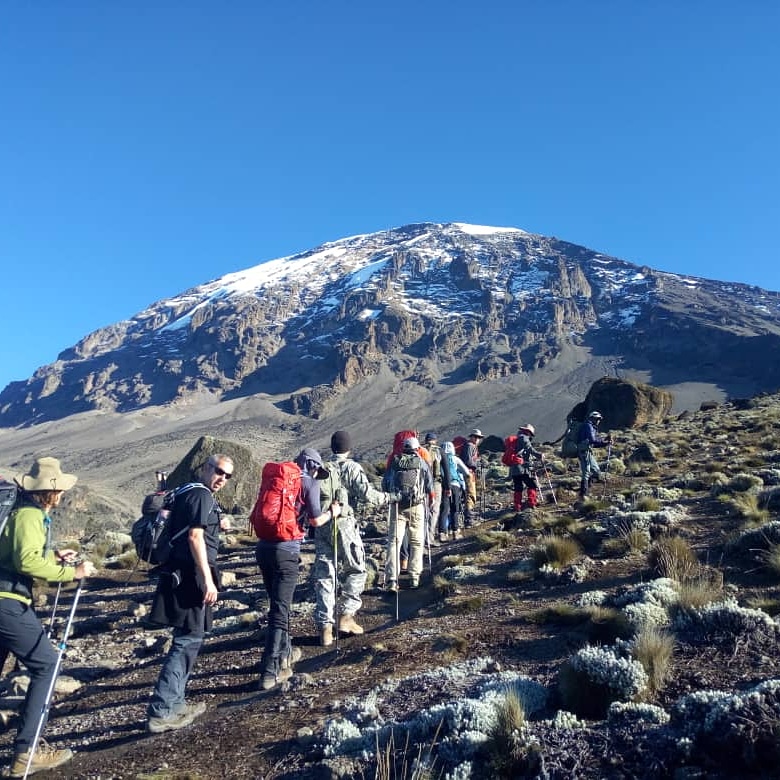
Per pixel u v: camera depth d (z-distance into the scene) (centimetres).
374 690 591
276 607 699
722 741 387
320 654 762
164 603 606
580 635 655
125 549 1775
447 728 473
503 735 436
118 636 963
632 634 602
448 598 895
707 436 2575
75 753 583
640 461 2091
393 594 1008
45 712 543
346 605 820
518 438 1577
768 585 745
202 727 591
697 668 534
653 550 858
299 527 740
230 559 1446
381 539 1484
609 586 827
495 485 2177
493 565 1058
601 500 1452
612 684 488
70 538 2144
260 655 789
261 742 530
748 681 497
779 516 1054
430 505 1320
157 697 603
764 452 1942
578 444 1634
